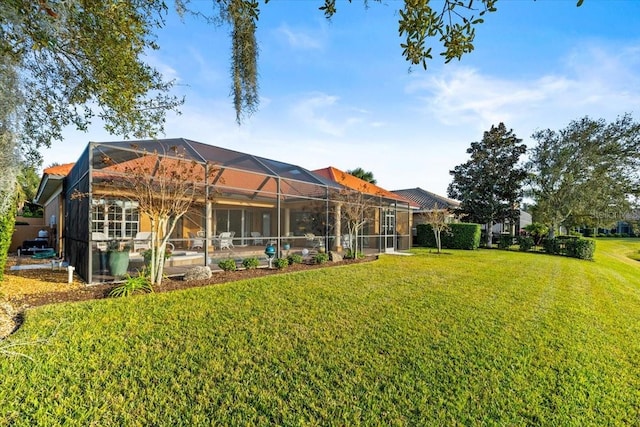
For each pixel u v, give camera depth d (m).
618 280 11.17
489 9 2.45
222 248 13.64
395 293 6.96
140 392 2.97
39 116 4.53
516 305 6.47
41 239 14.55
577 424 2.83
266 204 14.98
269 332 4.47
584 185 20.89
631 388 3.50
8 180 3.19
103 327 4.29
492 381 3.47
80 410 2.68
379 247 15.88
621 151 20.45
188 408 2.78
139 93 4.50
